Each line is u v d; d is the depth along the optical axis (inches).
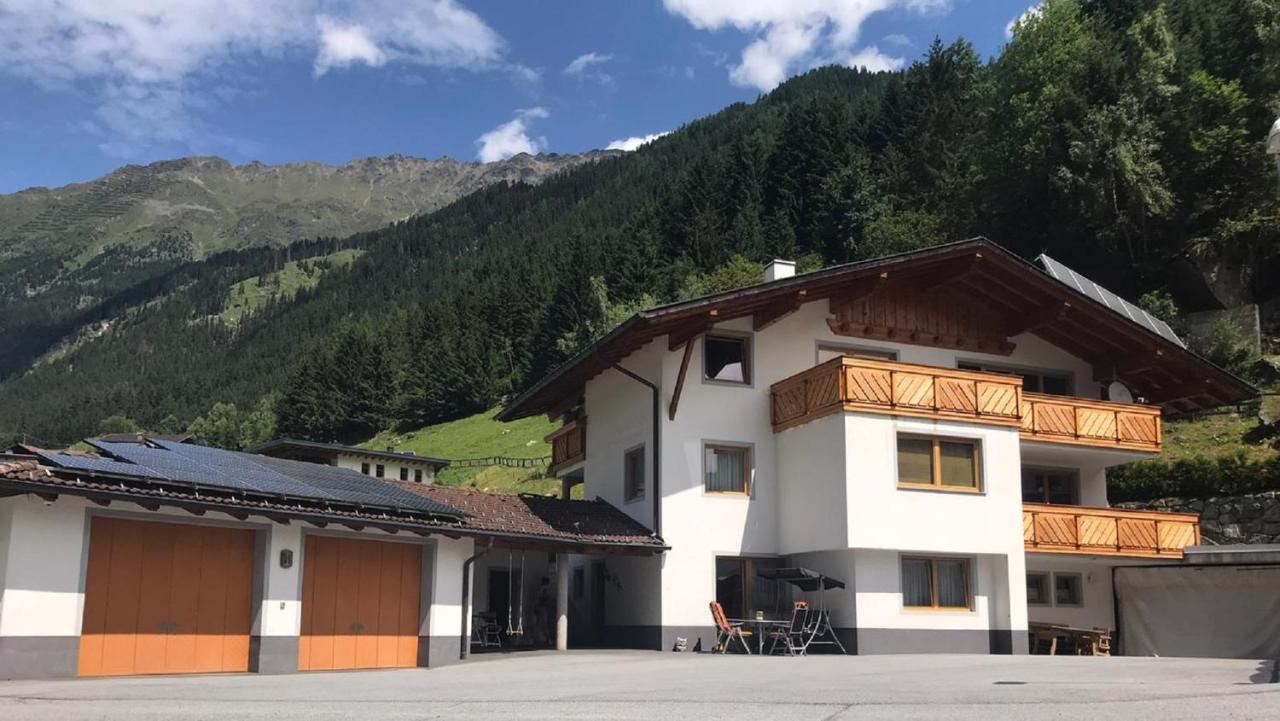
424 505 752.3
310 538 704.4
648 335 912.9
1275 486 1143.6
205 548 649.0
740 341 956.6
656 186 6446.9
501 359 3922.2
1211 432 1371.8
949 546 854.5
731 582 917.2
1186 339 1542.8
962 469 882.8
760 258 3462.1
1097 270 1904.5
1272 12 1884.8
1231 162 1771.7
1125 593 1007.6
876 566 847.7
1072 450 987.9
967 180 2429.9
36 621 556.4
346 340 4197.8
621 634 954.7
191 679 562.6
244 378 7057.1
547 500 951.6
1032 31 2241.6
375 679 548.4
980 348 1026.1
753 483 927.0
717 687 436.1
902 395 861.2
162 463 653.3
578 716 321.1
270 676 599.2
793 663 647.1
